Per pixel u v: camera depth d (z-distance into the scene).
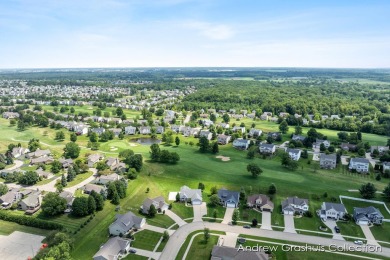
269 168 165.00
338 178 152.38
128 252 93.62
